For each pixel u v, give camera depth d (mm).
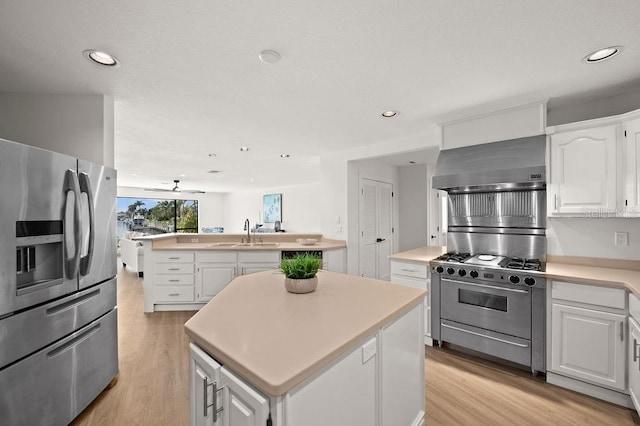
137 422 1797
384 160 4691
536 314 2230
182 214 10938
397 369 1447
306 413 909
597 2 1296
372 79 2062
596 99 2379
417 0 1292
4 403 1379
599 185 2137
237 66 1874
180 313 3895
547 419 1808
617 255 2312
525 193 2727
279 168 5922
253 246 4238
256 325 1196
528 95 2318
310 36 1564
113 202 2137
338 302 1496
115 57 1744
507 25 1467
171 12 1360
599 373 1972
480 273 2455
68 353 1718
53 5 1296
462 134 2818
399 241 5418
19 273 1500
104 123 2262
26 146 1468
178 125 3086
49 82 2043
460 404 1958
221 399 998
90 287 1915
